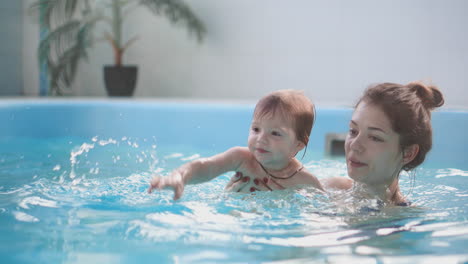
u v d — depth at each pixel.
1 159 2.28
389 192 1.46
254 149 1.51
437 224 1.19
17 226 1.13
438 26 4.91
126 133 3.44
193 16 6.02
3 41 6.17
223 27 6.09
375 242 1.03
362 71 5.34
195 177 1.43
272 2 5.79
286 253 0.96
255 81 5.96
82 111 3.64
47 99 4.25
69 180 1.75
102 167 2.08
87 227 1.13
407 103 1.35
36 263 0.89
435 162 2.53
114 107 3.66
